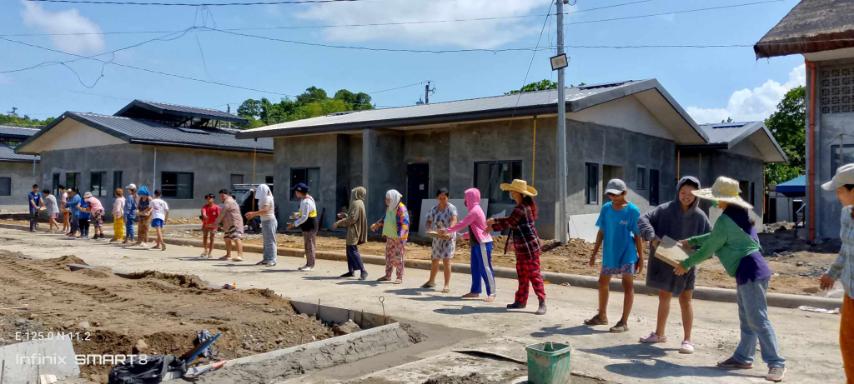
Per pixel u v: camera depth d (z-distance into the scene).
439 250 10.15
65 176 31.52
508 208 18.64
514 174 18.58
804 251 15.07
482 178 19.38
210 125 34.53
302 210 12.82
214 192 30.03
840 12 15.82
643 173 21.31
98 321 7.04
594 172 18.91
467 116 18.22
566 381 5.24
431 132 21.53
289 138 24.28
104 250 16.77
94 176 29.83
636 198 20.72
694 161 24.36
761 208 28.56
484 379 5.35
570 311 8.65
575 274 11.94
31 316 7.13
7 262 12.60
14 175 40.91
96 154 29.66
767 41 15.52
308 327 7.50
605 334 7.16
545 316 8.22
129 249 17.30
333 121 23.25
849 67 15.94
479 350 6.33
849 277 4.39
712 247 5.66
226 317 7.55
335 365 6.06
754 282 5.52
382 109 26.09
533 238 8.48
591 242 17.20
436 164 21.36
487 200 18.88
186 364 5.38
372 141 21.16
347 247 11.67
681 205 6.35
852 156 15.90
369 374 5.59
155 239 20.31
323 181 23.11
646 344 6.69
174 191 28.53
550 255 15.15
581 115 18.11
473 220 9.40
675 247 5.99
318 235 20.98
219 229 23.89
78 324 6.76
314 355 6.02
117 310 7.82
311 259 12.95
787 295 9.60
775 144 27.03
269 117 67.62
